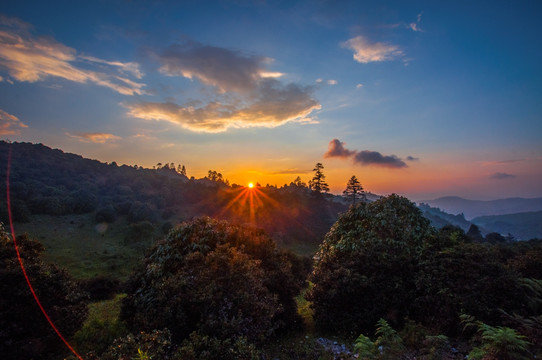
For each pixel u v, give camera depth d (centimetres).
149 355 512
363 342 655
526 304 764
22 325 659
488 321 723
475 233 9281
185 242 997
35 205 9294
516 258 1209
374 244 1046
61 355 702
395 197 1273
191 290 732
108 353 527
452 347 690
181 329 699
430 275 874
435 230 1145
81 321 777
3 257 777
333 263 1048
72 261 5612
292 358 707
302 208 10675
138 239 7950
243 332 673
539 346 590
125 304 889
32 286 705
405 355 645
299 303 1273
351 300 902
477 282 794
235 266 783
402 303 873
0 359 619
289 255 1605
